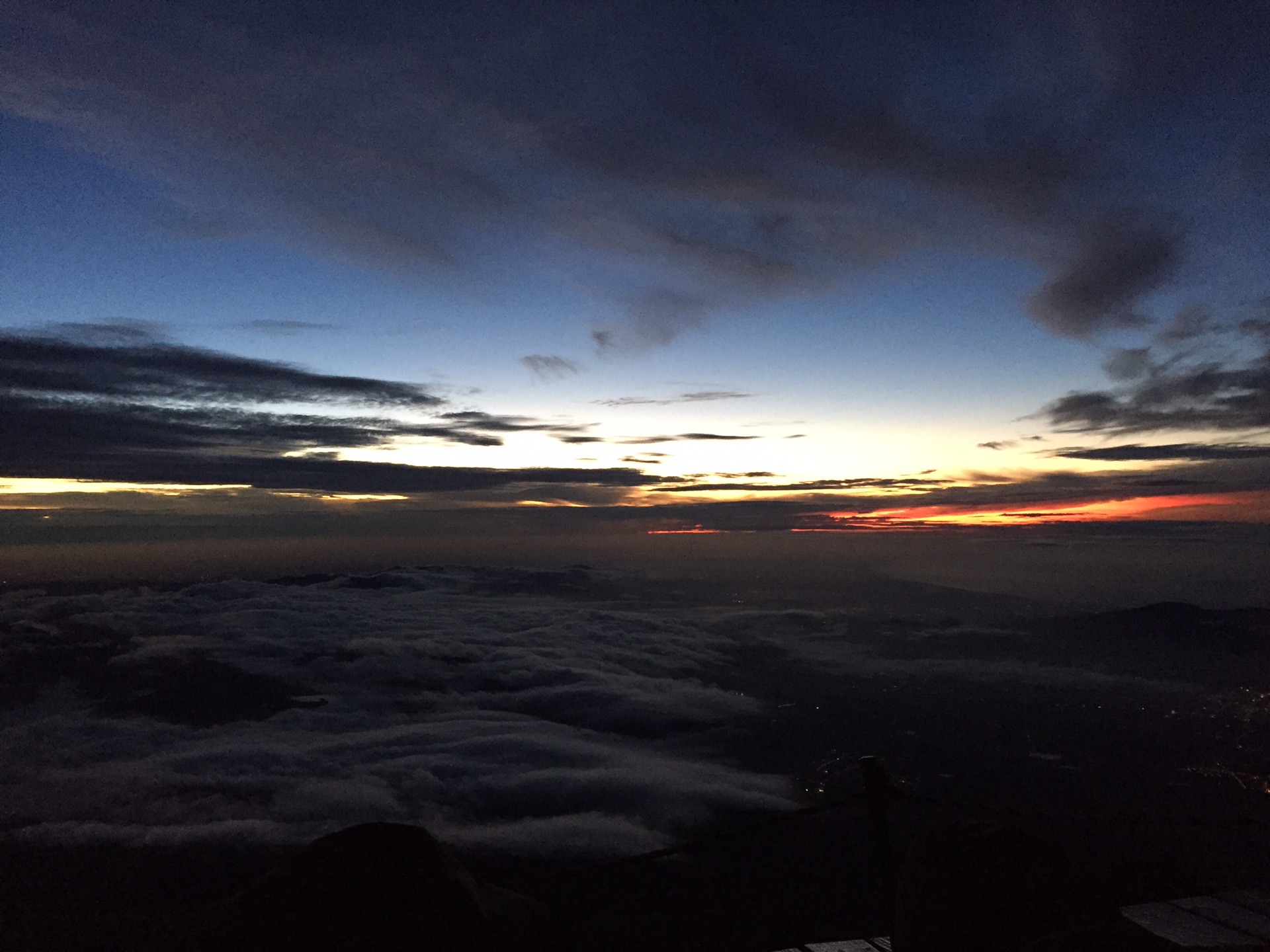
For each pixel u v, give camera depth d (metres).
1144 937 2.83
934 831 3.64
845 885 22.94
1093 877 3.32
